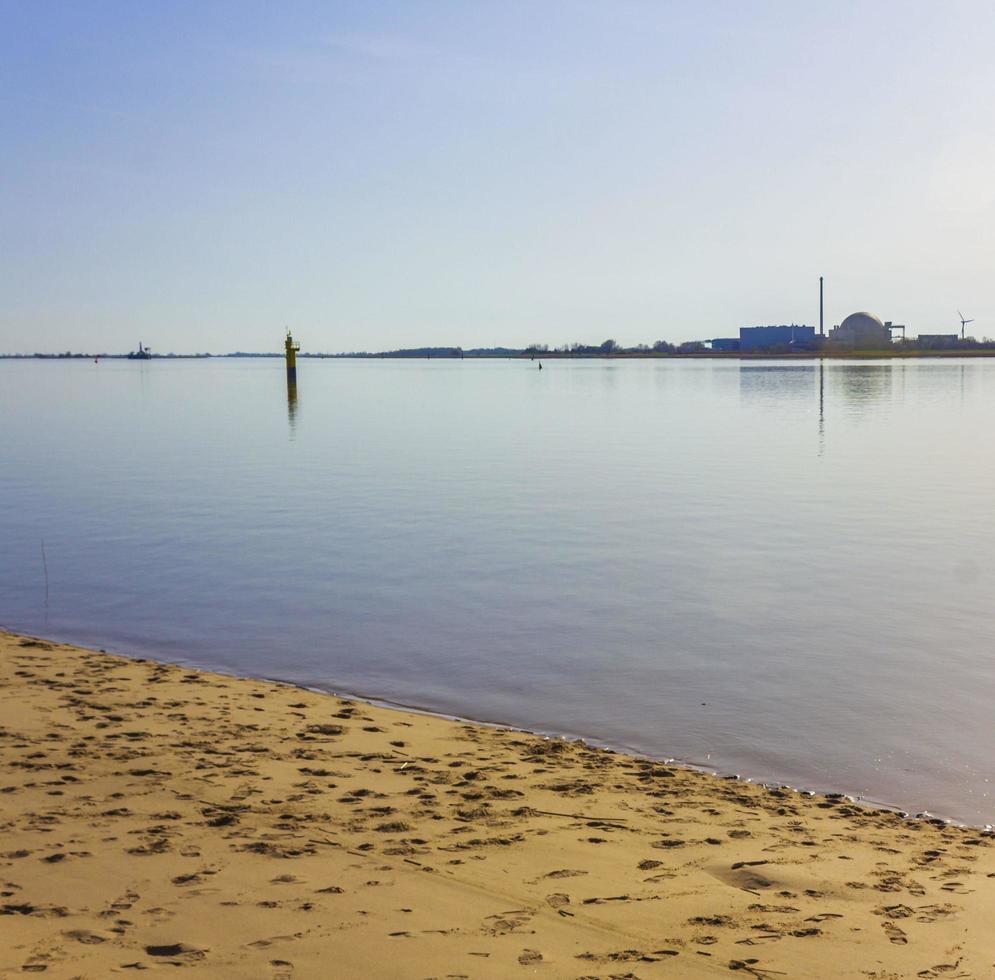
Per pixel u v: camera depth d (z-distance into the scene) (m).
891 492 27.66
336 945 5.67
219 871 6.69
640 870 6.95
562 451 39.56
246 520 24.03
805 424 51.66
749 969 5.52
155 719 10.44
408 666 13.03
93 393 95.50
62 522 23.97
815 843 7.63
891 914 6.29
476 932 5.89
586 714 11.24
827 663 12.95
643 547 20.39
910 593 16.47
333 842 7.27
